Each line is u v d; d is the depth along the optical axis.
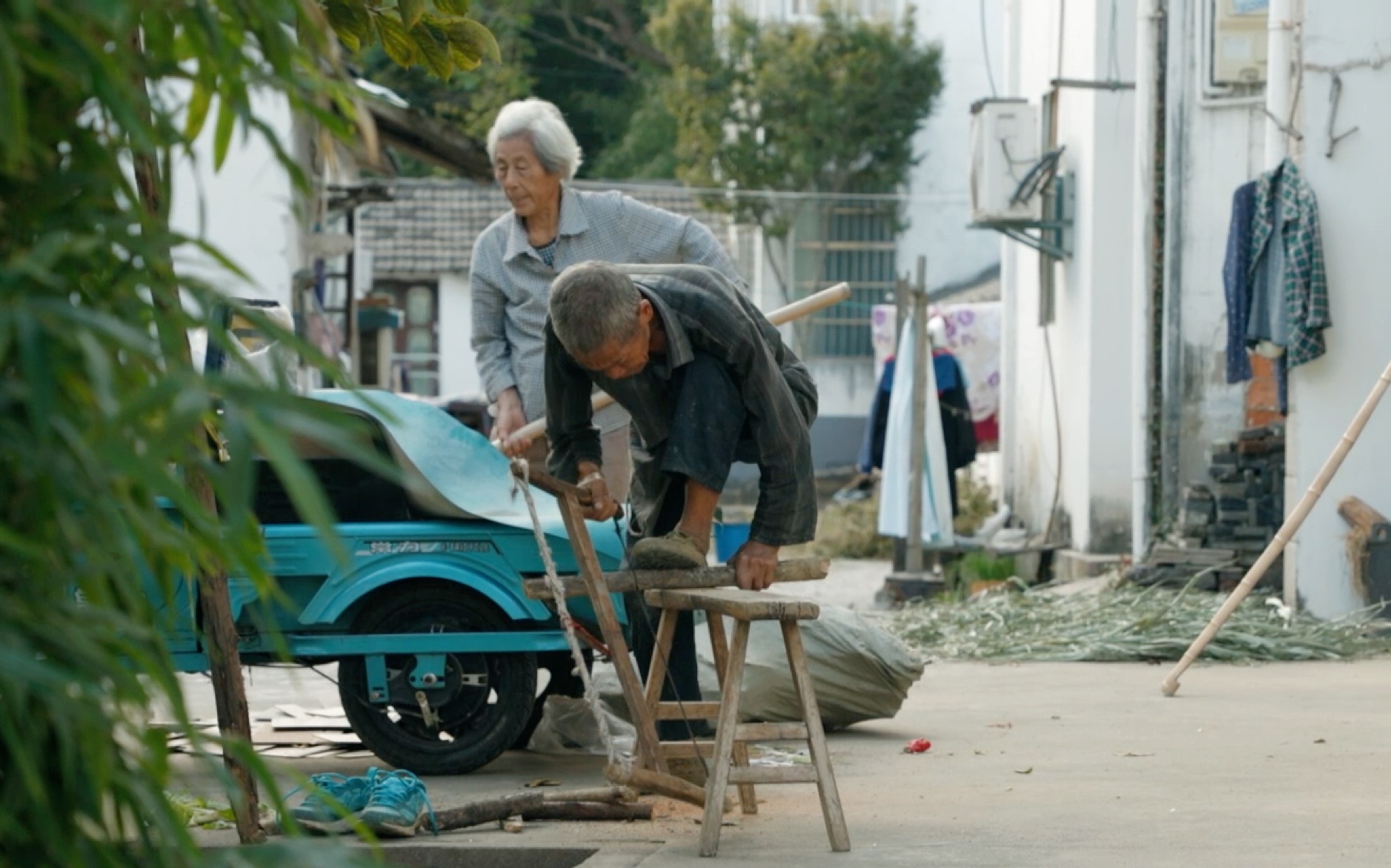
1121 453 16.89
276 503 6.93
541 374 7.03
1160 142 15.03
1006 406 20.95
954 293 34.75
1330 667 10.38
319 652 6.54
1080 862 4.91
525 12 41.16
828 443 34.66
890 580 15.84
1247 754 7.00
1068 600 13.21
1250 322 11.94
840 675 7.51
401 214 37.62
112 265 2.20
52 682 1.92
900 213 34.66
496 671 6.67
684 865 4.91
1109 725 7.96
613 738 7.17
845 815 5.73
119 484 2.22
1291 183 11.68
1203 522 13.94
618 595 6.71
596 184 34.81
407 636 6.54
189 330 2.28
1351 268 11.70
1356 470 11.70
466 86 39.78
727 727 5.04
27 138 2.15
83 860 2.23
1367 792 6.06
